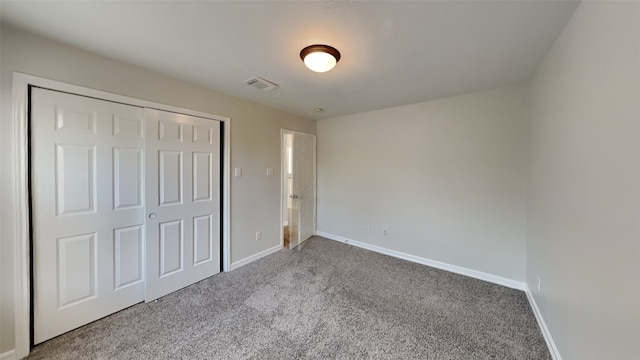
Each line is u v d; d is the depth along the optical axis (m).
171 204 2.35
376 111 3.54
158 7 1.32
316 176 4.35
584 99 1.22
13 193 1.53
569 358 1.38
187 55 1.88
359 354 1.60
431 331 1.83
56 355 1.57
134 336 1.76
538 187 2.01
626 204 0.90
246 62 1.99
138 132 2.12
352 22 1.45
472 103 2.73
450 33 1.55
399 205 3.35
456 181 2.87
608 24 1.02
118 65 1.97
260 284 2.56
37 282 1.65
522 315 2.03
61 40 1.66
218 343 1.70
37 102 1.62
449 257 2.94
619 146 0.94
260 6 1.31
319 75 2.24
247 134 3.05
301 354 1.60
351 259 3.28
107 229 1.96
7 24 1.48
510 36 1.58
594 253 1.13
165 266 2.32
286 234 4.59
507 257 2.56
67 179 1.76
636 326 0.85
